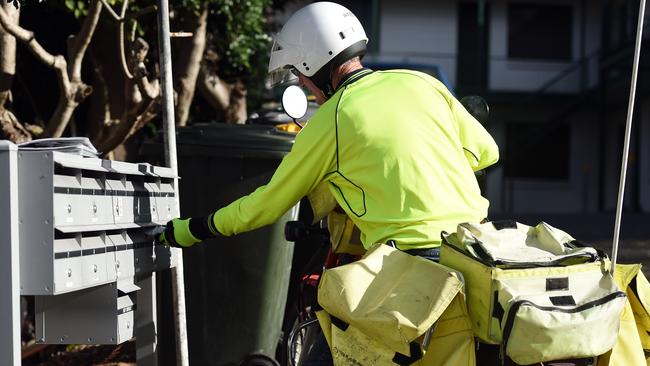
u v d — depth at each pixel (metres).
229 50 12.41
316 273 5.87
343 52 5.01
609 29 35.22
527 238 4.39
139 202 5.13
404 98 4.72
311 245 7.33
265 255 6.76
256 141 6.74
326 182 4.78
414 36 38.41
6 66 7.85
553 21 38.44
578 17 38.44
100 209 4.61
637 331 4.52
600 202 36.41
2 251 4.05
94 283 4.48
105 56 10.29
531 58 38.53
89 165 4.42
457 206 4.59
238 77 13.04
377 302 4.14
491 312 3.99
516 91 38.22
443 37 38.44
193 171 6.79
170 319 6.71
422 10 38.31
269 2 13.34
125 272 4.86
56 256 4.12
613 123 37.78
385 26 38.34
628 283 4.56
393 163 4.54
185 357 5.67
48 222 4.09
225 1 11.47
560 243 4.28
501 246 4.24
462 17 38.56
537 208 38.38
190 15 10.27
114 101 10.45
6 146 4.04
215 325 6.76
